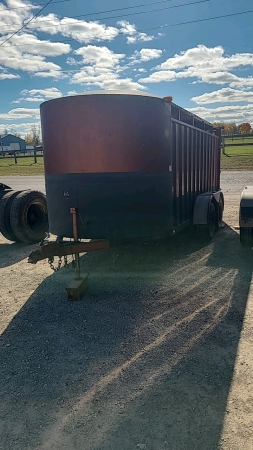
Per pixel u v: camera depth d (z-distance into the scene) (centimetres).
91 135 430
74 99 427
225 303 400
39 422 236
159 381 270
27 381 279
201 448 208
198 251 611
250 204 568
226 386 261
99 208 443
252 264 531
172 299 418
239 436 216
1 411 248
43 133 467
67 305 416
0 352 323
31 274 541
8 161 3600
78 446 214
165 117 471
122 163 438
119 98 427
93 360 303
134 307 402
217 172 905
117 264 558
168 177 488
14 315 398
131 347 320
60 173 454
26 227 718
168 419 232
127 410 242
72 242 441
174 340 328
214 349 310
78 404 251
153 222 470
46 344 333
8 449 215
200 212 641
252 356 297
